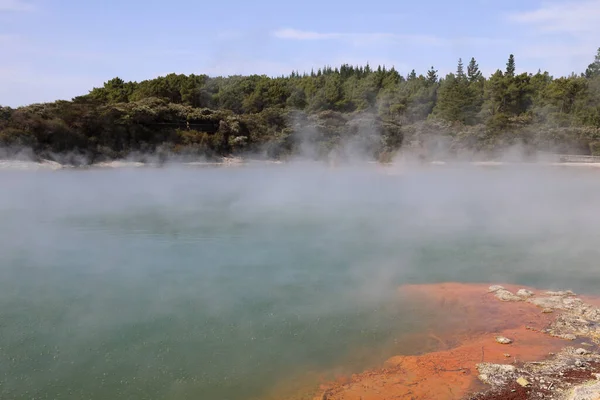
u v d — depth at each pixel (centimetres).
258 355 673
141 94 4406
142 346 689
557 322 789
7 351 664
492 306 865
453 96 5266
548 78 6194
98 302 845
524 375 605
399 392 575
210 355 669
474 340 725
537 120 5100
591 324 781
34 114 3183
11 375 607
